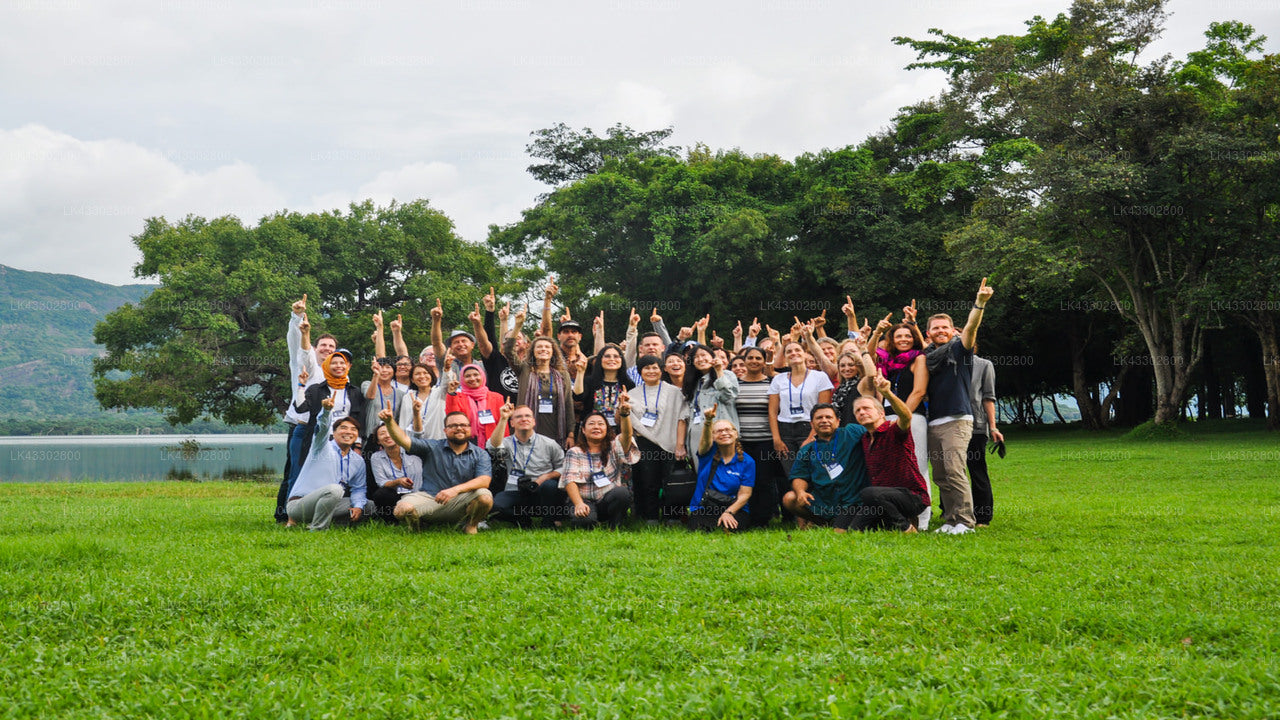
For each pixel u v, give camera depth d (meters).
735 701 4.05
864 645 5.26
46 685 4.52
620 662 4.87
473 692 4.33
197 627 5.62
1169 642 5.23
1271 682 4.28
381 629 5.54
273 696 4.30
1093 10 31.16
